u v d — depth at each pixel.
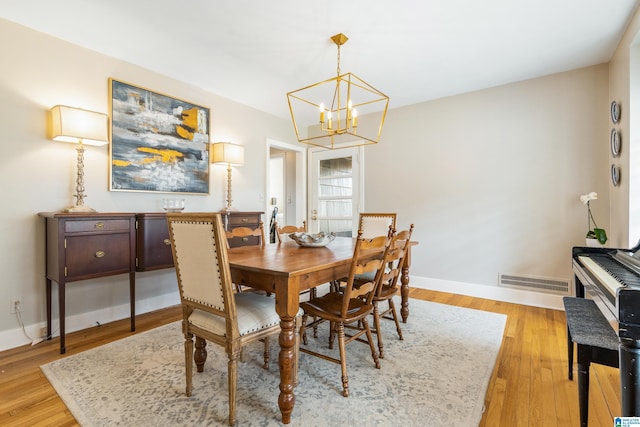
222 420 1.43
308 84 3.33
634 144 2.26
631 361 0.97
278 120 4.49
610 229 2.81
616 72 2.60
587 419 1.32
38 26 2.26
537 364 1.96
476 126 3.51
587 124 2.93
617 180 2.56
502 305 3.19
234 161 3.49
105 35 2.39
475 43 2.51
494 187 3.41
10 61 2.20
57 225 2.15
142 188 2.90
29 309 2.29
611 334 1.33
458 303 3.26
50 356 2.07
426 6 2.04
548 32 2.35
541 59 2.78
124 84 2.77
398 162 4.08
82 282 2.57
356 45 2.54
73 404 1.55
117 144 2.73
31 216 2.30
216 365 1.94
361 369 1.89
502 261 3.37
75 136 2.29
